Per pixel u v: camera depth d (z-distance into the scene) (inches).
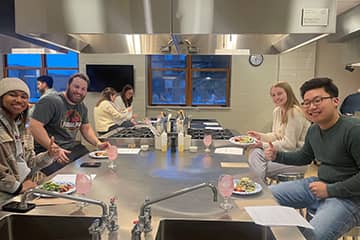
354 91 255.1
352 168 74.2
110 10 59.0
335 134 74.9
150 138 115.5
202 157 94.4
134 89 262.8
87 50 112.7
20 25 59.6
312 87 75.4
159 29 59.1
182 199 59.9
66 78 267.9
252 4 57.6
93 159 91.8
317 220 67.7
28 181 83.7
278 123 120.7
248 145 110.2
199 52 115.2
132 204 56.9
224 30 58.3
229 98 268.8
